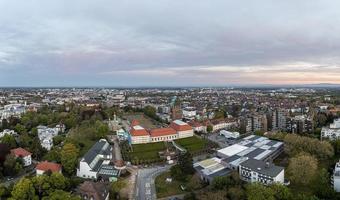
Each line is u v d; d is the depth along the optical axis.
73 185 179.88
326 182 166.88
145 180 196.50
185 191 176.25
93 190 155.00
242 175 188.12
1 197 161.50
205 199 149.38
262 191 145.50
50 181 164.88
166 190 178.38
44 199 145.88
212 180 176.50
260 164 187.75
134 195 172.12
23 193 151.88
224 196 151.88
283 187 151.62
